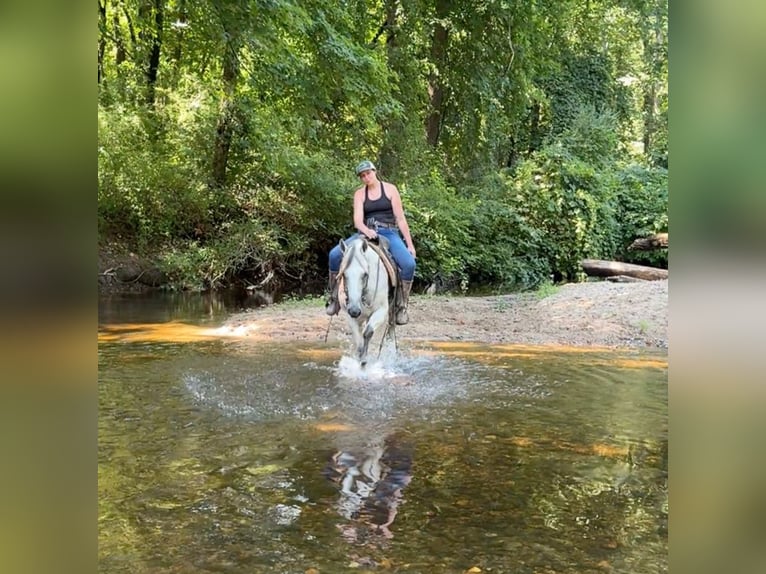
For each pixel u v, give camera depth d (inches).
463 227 769.6
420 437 184.1
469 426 194.5
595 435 186.4
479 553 117.7
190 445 175.6
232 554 117.3
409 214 714.2
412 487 147.9
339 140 796.6
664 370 277.4
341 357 299.9
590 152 1030.4
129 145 652.7
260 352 311.7
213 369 270.8
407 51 831.7
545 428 193.0
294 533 125.5
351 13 730.2
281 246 714.8
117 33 665.0
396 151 827.4
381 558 116.0
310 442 178.7
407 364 285.7
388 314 288.8
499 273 793.6
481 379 257.8
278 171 701.9
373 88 642.2
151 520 130.6
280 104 693.3
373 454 169.5
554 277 842.8
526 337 363.9
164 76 708.0
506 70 917.8
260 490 145.9
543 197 840.3
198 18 546.9
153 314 462.6
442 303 475.2
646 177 976.3
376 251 275.6
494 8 861.2
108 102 653.9
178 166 684.7
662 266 890.1
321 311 439.5
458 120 968.9
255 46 566.3
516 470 158.9
